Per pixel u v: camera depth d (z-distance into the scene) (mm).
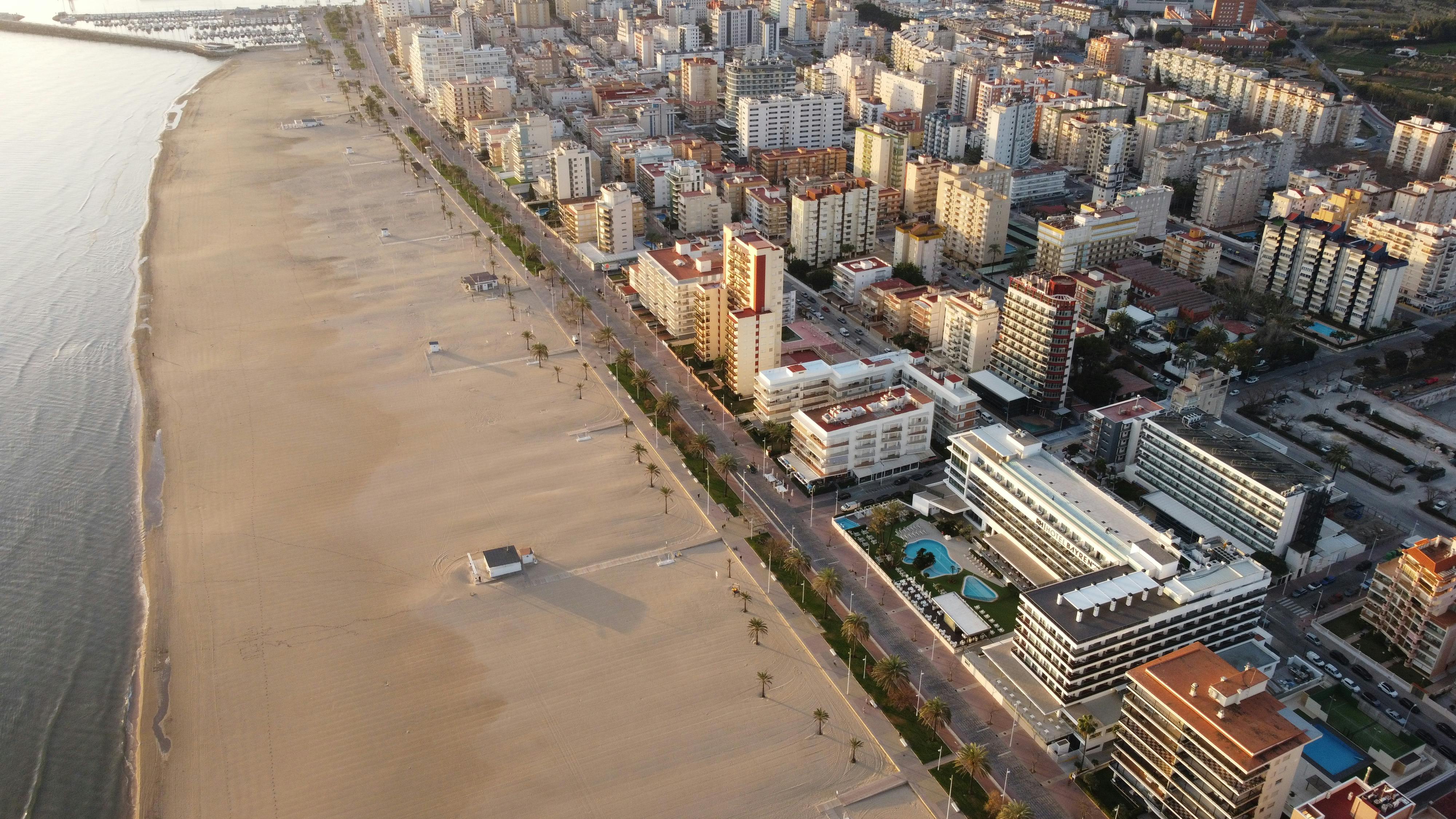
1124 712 199125
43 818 198625
